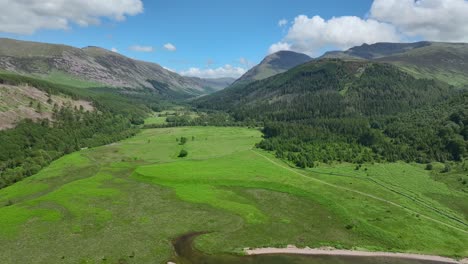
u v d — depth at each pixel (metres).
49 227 105.88
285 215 125.31
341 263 95.19
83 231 104.69
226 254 96.81
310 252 100.44
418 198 144.12
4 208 120.12
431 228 117.62
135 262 89.56
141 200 133.62
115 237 102.12
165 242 101.06
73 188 142.62
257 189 150.75
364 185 156.88
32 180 156.12
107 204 127.31
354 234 112.62
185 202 133.00
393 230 115.19
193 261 92.38
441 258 100.81
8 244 94.75
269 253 98.62
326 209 131.25
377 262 96.75
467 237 113.19
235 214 123.56
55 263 86.56
